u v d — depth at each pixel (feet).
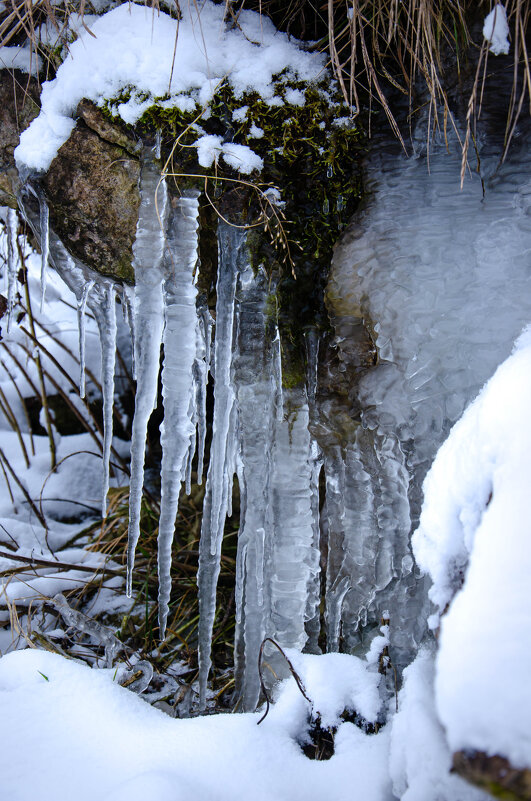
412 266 5.70
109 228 6.55
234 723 5.43
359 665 5.75
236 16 6.33
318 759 5.30
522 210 5.68
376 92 6.29
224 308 6.22
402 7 6.19
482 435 4.02
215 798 4.76
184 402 6.43
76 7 6.50
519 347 4.60
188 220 6.19
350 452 6.25
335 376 6.37
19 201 7.00
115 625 8.50
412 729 4.25
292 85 6.13
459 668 3.29
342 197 6.27
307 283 6.43
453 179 5.99
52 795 4.75
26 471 11.07
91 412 11.33
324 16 6.45
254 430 6.47
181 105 6.05
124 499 10.48
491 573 3.43
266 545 6.57
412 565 5.69
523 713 3.01
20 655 5.98
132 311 6.98
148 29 6.15
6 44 6.81
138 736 5.27
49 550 9.62
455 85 6.15
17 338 11.65
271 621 6.55
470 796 3.90
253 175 6.15
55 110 6.40
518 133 6.01
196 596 8.87
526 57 5.39
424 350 5.56
